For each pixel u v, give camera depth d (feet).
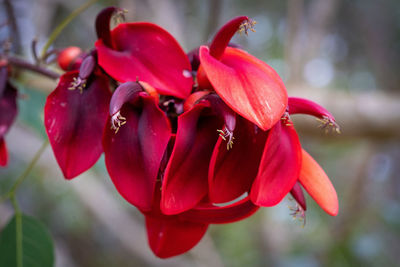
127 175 1.24
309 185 1.29
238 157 1.26
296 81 3.09
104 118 1.31
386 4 4.86
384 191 5.48
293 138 1.27
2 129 1.54
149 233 1.37
